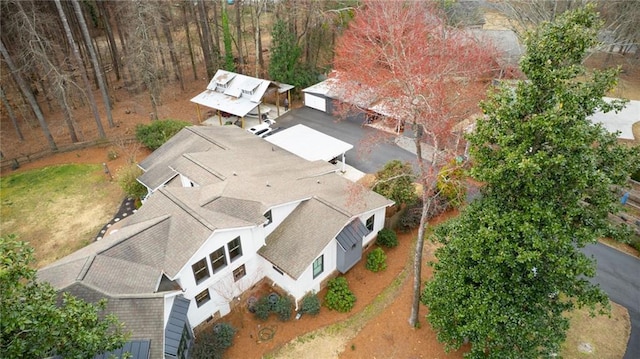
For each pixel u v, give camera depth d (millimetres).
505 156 13086
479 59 33094
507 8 42906
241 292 21125
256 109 42625
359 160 34844
